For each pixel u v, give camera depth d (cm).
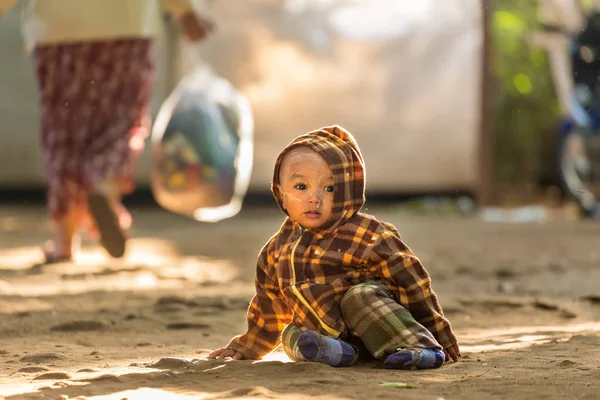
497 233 1970
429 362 580
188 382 539
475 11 2692
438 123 2720
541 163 3183
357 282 605
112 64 1295
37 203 2678
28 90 2648
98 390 518
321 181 594
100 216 1252
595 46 2222
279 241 623
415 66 2705
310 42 2684
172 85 2602
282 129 2702
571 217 2448
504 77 3125
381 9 2698
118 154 1292
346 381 537
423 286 600
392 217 2427
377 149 2723
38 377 561
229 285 1155
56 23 1288
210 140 1467
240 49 2662
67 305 940
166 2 1348
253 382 534
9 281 1138
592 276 1284
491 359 625
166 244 1733
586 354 646
